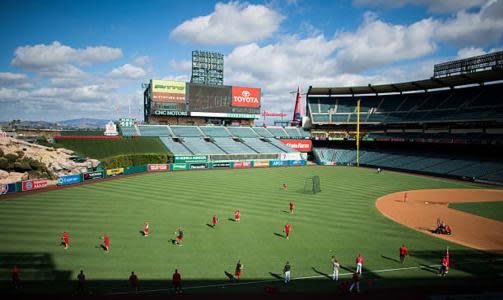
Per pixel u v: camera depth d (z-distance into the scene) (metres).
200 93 115.69
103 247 29.16
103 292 21.56
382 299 21.44
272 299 21.23
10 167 58.31
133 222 36.88
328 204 48.03
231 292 22.08
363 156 112.88
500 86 94.81
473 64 87.44
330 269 25.94
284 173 85.00
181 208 43.62
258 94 125.56
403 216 42.41
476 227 37.88
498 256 29.11
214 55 154.38
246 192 55.97
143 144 99.19
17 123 167.25
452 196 56.47
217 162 94.62
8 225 34.84
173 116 119.50
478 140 86.06
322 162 112.88
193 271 24.95
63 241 30.38
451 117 93.88
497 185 68.50
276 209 44.31
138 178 70.06
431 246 31.50
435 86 107.31
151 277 23.80
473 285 23.48
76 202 45.97
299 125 146.38
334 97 135.88
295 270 25.58
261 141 120.75
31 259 26.36
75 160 75.56
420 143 107.44
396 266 26.75
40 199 47.53
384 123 111.75
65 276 23.62
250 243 31.17
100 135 105.44
